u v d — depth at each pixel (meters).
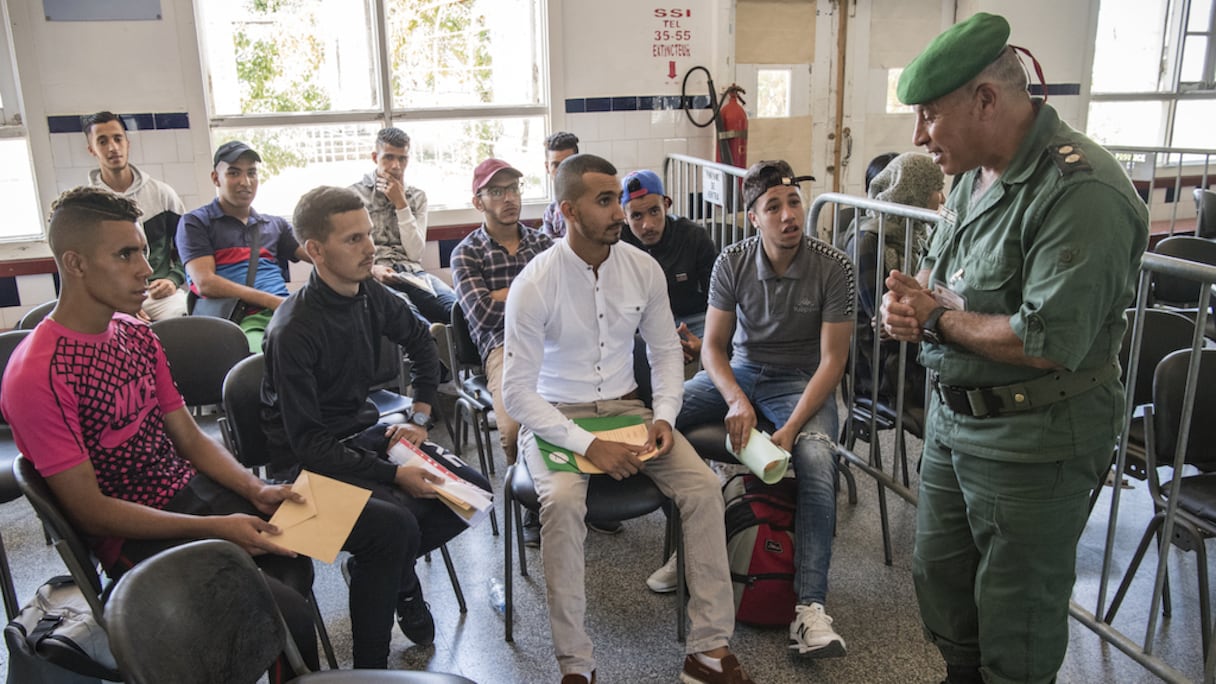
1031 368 1.55
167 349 2.60
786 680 2.12
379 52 4.72
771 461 2.18
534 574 2.63
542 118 5.14
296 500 1.93
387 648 2.03
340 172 4.84
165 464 1.94
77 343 1.75
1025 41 6.19
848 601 2.45
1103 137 6.80
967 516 1.77
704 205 4.39
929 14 6.02
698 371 3.15
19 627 1.71
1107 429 1.57
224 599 1.37
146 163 4.39
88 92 4.21
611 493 2.14
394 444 2.26
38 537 2.91
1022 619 1.66
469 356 3.19
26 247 4.23
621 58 5.15
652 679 2.14
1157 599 1.98
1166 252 3.83
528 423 2.16
